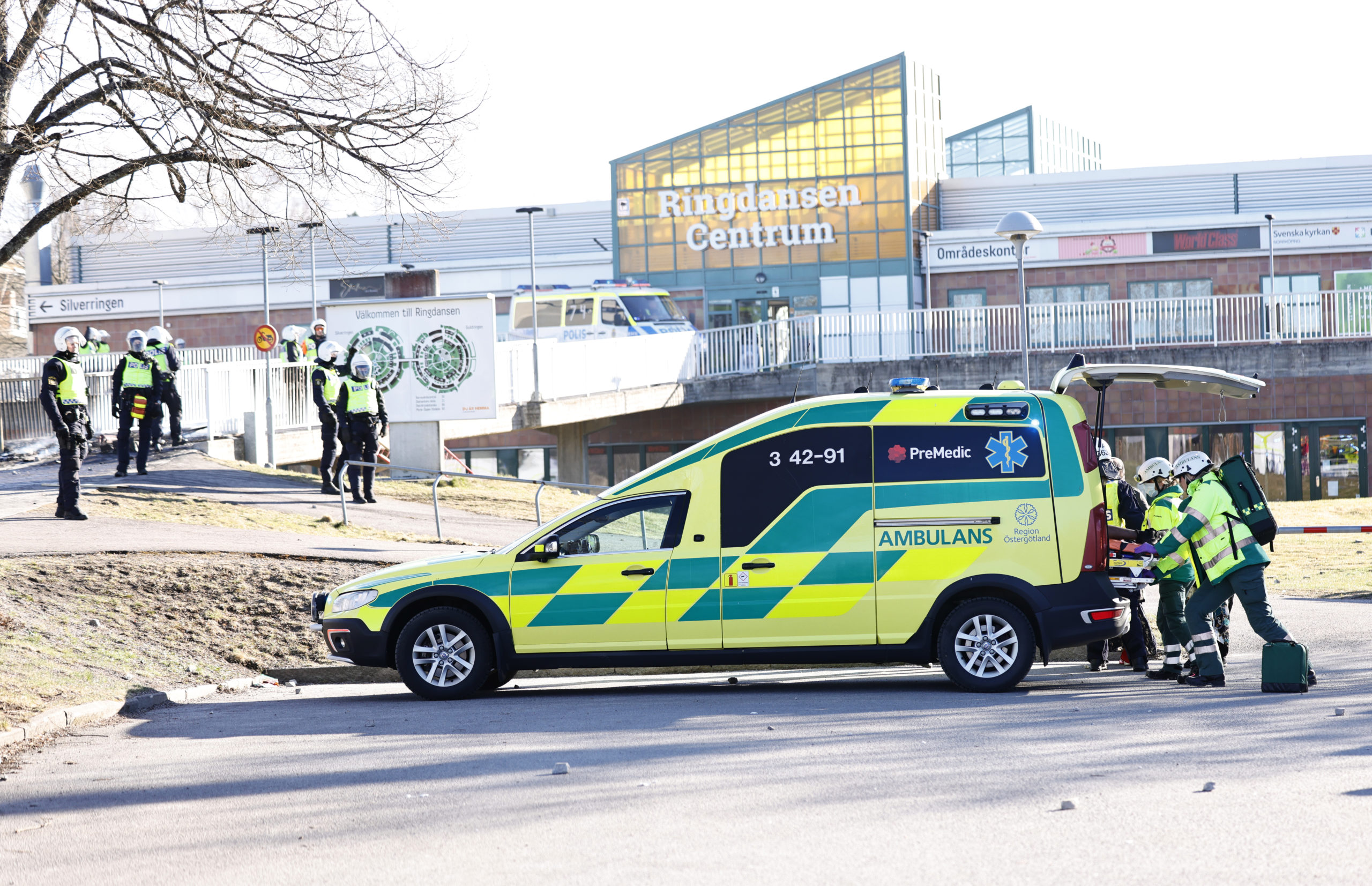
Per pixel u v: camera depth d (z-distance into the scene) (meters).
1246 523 9.42
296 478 22.89
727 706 9.23
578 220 49.06
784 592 9.58
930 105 45.62
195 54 11.28
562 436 37.03
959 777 6.55
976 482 9.51
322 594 10.49
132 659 11.09
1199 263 42.66
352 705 9.89
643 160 45.16
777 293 44.28
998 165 65.94
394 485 23.94
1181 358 35.34
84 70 11.20
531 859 5.32
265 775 7.18
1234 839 5.31
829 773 6.73
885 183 43.53
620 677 11.99
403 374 25.89
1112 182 45.84
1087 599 9.38
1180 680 9.91
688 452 9.84
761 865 5.14
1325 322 34.94
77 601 12.34
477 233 49.25
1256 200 45.22
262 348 28.17
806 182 44.03
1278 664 9.18
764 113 44.25
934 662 9.77
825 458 9.64
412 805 6.35
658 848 5.41
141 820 6.24
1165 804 5.90
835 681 10.94
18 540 14.76
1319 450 38.12
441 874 5.17
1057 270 43.34
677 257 45.00
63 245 51.19
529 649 9.78
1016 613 9.45
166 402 23.58
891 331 36.41
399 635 10.08
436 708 9.53
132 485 19.91
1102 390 10.84
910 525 9.52
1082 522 9.43
